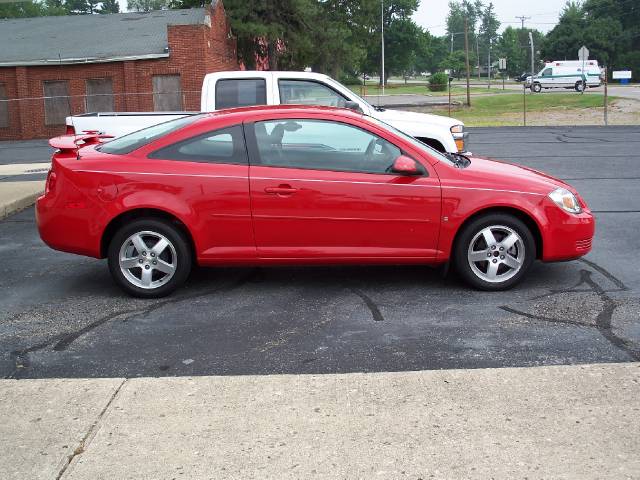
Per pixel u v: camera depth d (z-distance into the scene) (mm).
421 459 3504
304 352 4949
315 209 6062
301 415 3955
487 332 5270
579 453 3533
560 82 60906
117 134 10008
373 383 4324
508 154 17094
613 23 100688
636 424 3791
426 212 6098
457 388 4238
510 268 6250
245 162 6125
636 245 7867
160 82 32906
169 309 5945
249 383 4363
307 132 6180
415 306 5906
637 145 18734
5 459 3584
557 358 4758
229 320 5641
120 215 6180
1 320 5754
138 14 40219
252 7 37719
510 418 3881
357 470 3424
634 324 5375
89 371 4695
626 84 79562
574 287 6352
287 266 6711
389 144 6184
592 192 11398
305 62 41844
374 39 52656
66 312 5926
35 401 4176
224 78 10219
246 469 3451
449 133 9859
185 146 6188
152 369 4711
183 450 3629
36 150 24844
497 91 68812
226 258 6156
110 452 3627
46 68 33500
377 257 6176
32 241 8742
